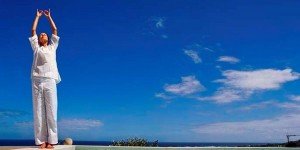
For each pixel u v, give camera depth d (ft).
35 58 21.09
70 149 25.31
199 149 28.50
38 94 21.06
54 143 21.39
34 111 21.25
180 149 28.07
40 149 20.98
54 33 21.81
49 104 21.16
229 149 29.35
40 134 21.30
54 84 21.34
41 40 21.52
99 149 27.43
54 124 21.31
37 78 21.02
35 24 21.31
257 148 29.96
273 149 30.32
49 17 21.85
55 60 21.68
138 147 27.73
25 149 20.86
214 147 28.96
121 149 27.50
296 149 30.68
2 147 23.50
